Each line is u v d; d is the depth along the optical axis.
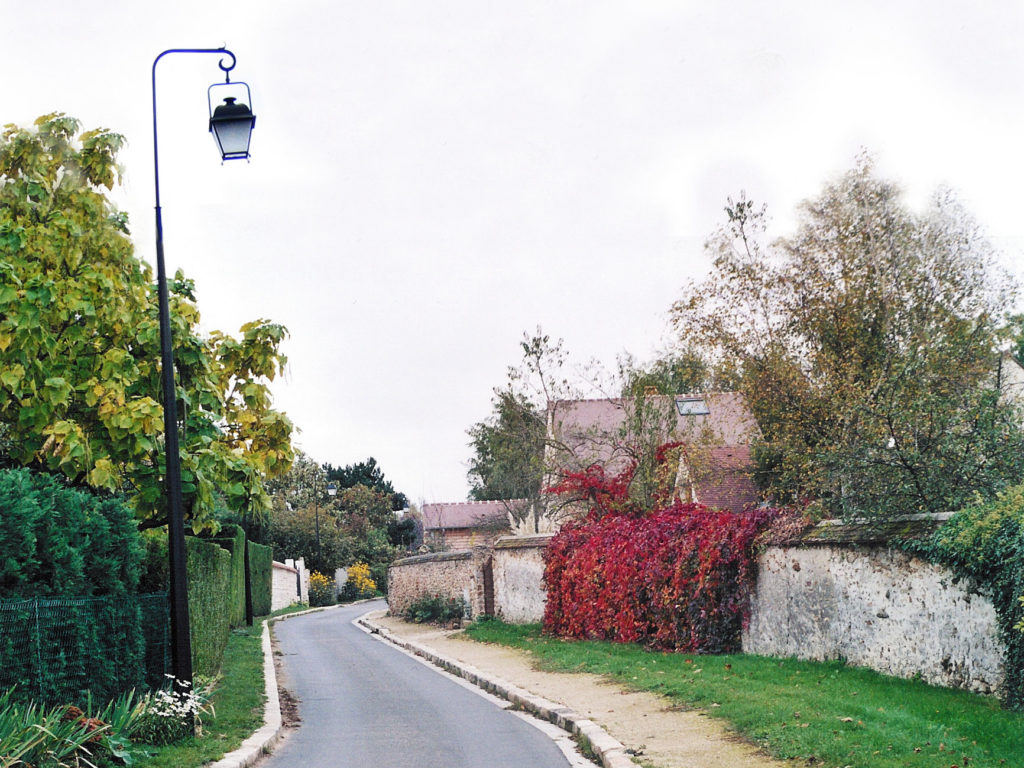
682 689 13.31
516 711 14.24
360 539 72.31
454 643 25.31
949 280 22.17
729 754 9.42
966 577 11.59
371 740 11.97
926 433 15.91
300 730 13.04
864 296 23.25
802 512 16.16
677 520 20.02
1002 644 11.03
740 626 17.53
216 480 15.02
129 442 13.88
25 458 14.71
